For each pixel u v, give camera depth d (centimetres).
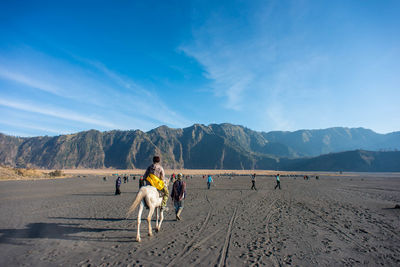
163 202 815
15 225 877
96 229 823
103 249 616
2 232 777
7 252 593
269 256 569
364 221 975
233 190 2612
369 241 698
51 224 895
